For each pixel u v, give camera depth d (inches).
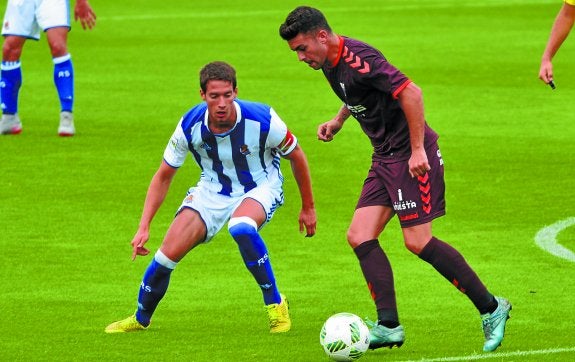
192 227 697.6
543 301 775.1
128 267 873.5
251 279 841.5
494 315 657.0
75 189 1117.7
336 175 1173.1
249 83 1689.2
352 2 2738.7
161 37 2186.3
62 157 1245.7
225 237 954.1
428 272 853.8
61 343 689.0
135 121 1439.5
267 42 2098.9
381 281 660.1
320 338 647.8
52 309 766.5
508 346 672.4
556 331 705.0
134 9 2640.3
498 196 1081.4
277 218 1019.3
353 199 1085.1
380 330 652.7
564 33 783.1
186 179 1160.2
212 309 767.1
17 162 1222.3
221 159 695.7
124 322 714.8
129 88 1665.8
